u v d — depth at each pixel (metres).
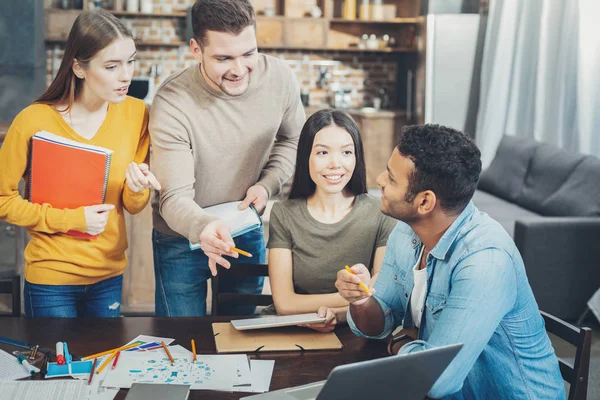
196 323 1.96
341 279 1.78
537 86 5.58
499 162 5.33
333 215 2.19
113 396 1.52
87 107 2.13
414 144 1.56
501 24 6.05
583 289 3.91
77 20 2.02
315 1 7.45
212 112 2.22
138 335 1.86
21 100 6.52
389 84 7.70
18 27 6.43
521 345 1.65
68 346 1.79
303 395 1.49
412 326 1.84
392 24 7.55
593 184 4.20
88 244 2.16
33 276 2.17
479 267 1.56
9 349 1.75
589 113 4.93
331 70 7.62
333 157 2.10
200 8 2.02
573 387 1.69
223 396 1.54
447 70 6.56
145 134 2.28
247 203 2.26
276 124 2.35
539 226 3.85
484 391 1.70
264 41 7.27
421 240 1.71
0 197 2.14
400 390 1.30
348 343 1.86
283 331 1.90
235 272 2.31
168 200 2.15
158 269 2.47
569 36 5.24
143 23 7.30
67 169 2.08
